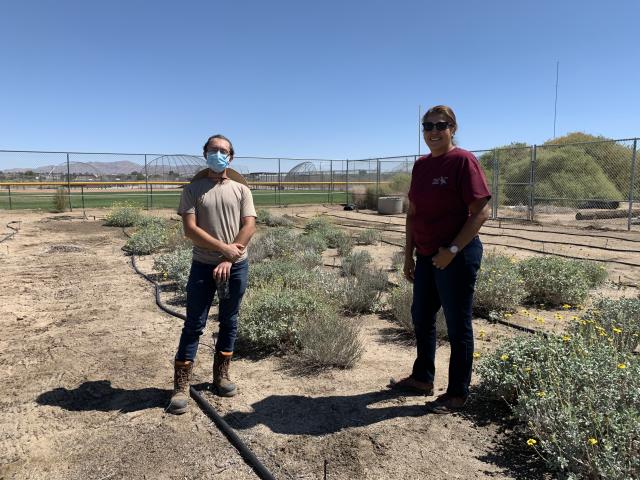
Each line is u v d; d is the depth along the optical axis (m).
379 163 25.23
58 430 3.40
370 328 5.67
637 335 4.41
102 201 27.45
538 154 25.72
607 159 24.38
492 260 7.42
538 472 2.89
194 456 3.09
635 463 2.56
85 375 4.30
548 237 13.72
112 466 2.98
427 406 3.65
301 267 7.83
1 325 5.65
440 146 3.41
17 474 2.92
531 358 3.69
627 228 15.48
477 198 3.18
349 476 2.87
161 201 27.83
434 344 3.85
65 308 6.39
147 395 3.93
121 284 7.77
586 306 6.51
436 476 2.86
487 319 5.92
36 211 19.55
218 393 3.94
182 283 6.96
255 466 2.95
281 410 3.67
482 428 3.40
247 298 5.57
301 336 4.70
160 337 5.30
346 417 3.56
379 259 10.27
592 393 3.04
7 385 4.11
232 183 3.74
